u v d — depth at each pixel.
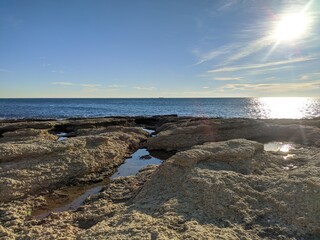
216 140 24.62
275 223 8.60
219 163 13.09
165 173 12.22
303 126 29.42
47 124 34.16
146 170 15.51
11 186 12.39
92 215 9.93
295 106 124.50
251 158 13.84
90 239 7.65
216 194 9.98
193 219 8.67
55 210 11.23
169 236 7.57
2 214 10.52
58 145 16.97
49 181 13.77
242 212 9.03
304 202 9.30
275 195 9.91
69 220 9.80
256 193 10.16
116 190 12.54
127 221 8.74
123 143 23.02
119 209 10.28
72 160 16.06
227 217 8.90
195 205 9.66
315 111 86.44
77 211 10.70
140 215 9.07
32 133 24.81
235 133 26.70
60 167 15.04
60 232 8.77
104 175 15.71
